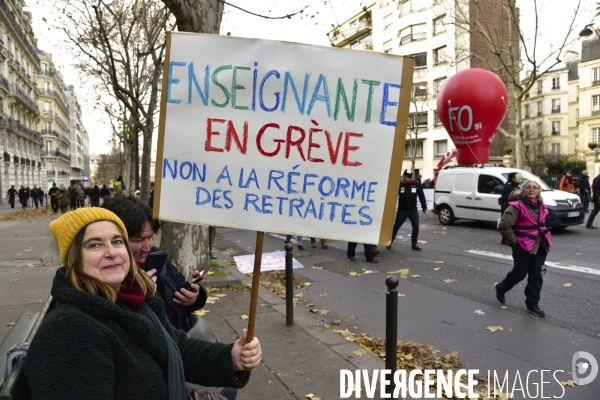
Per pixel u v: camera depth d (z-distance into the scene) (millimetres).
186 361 1798
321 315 5484
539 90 58469
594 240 10445
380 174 2119
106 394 1300
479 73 13555
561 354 4246
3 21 37000
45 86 71812
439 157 40031
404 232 13031
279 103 2096
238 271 7336
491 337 4707
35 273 7734
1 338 4625
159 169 2068
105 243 1545
